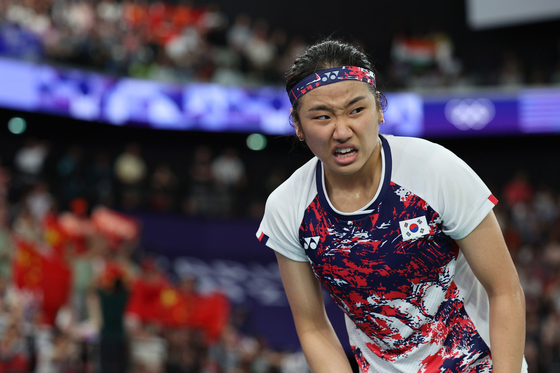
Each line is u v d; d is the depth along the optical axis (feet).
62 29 48.39
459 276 7.21
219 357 27.89
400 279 7.01
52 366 22.03
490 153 64.34
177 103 54.29
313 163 7.45
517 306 6.73
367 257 6.99
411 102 57.67
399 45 60.29
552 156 63.26
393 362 7.66
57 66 46.34
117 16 54.49
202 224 47.98
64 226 29.53
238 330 38.88
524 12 62.34
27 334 22.13
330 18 70.44
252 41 58.95
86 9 51.67
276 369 30.94
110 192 45.52
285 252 7.68
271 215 7.57
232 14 68.64
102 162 46.75
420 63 59.41
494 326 6.74
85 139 57.62
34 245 25.84
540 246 46.55
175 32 57.52
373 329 7.55
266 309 45.83
